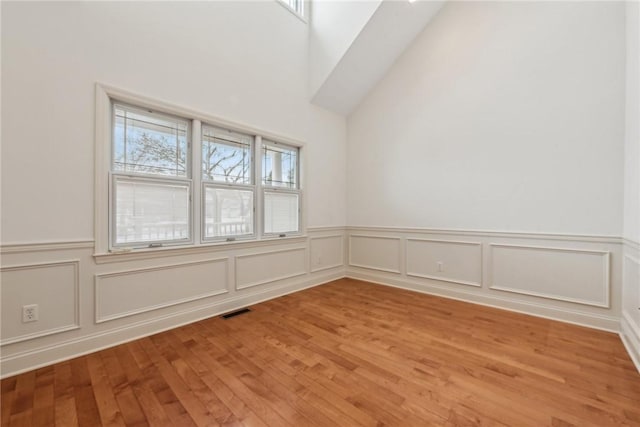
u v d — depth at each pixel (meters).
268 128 3.34
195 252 2.71
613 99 2.41
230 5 2.96
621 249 2.38
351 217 4.41
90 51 2.09
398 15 3.32
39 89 1.88
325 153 4.11
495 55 3.03
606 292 2.45
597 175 2.49
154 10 2.42
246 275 3.14
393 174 3.91
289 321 2.68
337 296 3.46
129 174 2.31
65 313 2.00
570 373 1.80
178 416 1.43
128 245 2.31
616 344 2.19
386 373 1.81
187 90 2.62
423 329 2.48
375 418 1.42
